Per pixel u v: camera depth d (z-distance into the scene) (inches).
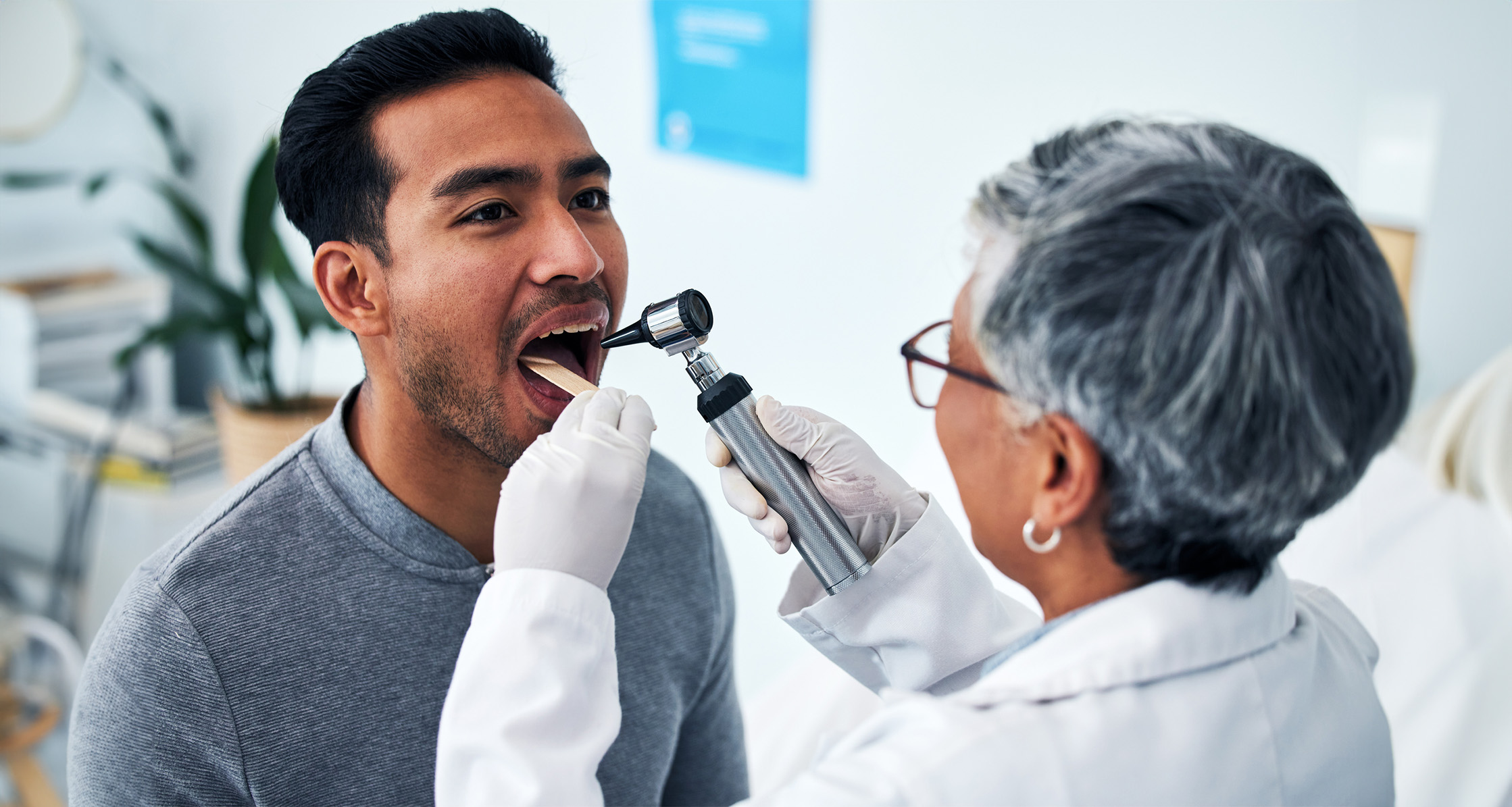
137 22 111.8
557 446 26.3
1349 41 53.6
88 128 110.9
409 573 29.6
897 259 75.2
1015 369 21.0
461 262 27.2
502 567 25.7
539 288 28.1
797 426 28.4
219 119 109.2
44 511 98.1
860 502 29.5
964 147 70.1
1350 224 19.9
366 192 27.6
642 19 82.4
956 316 23.5
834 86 75.1
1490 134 49.7
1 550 101.6
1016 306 20.6
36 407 98.5
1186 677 22.0
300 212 29.0
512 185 27.7
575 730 24.0
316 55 97.6
